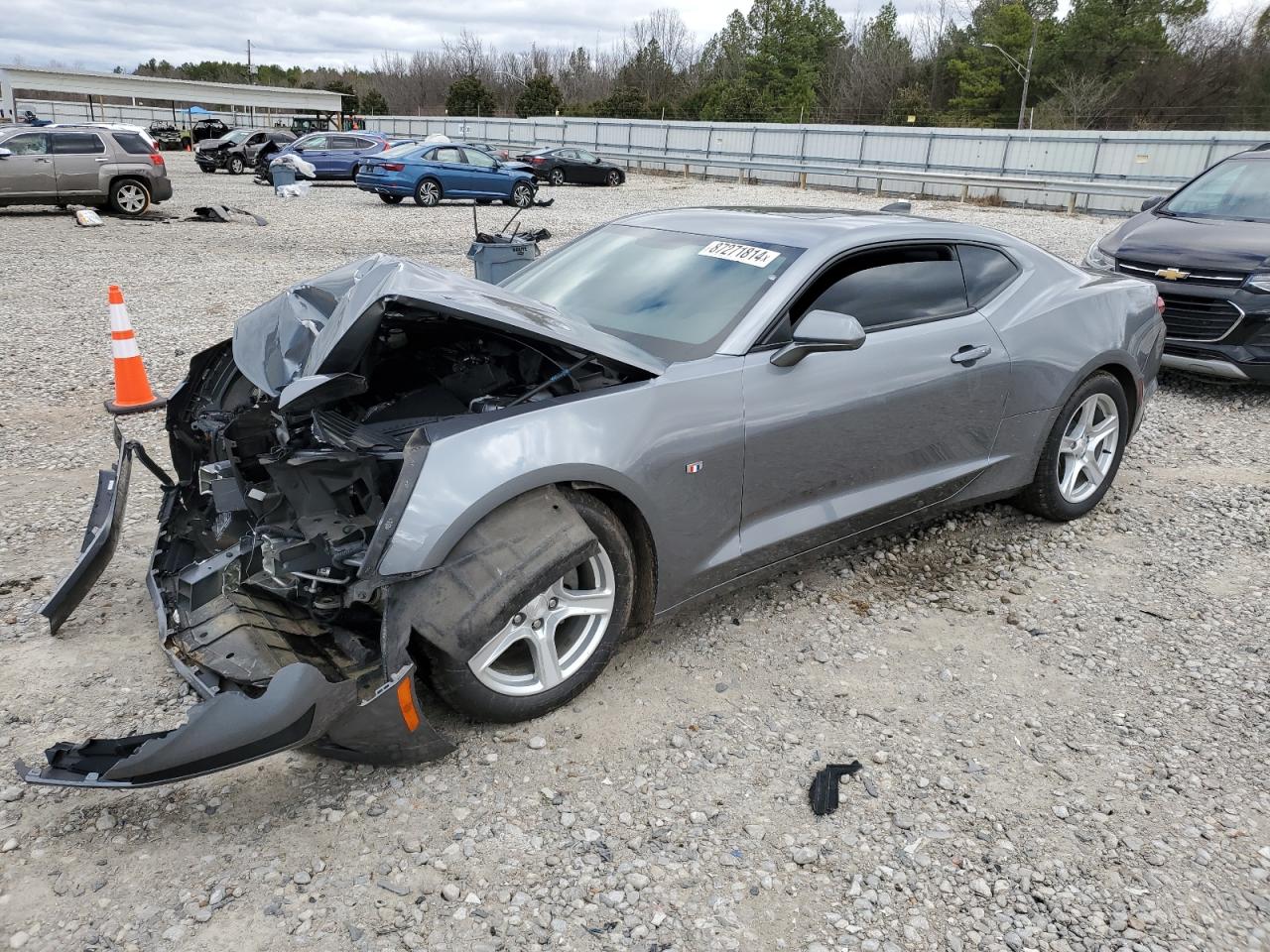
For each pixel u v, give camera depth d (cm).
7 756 282
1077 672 353
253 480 364
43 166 1714
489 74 11081
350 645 295
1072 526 485
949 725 318
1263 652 369
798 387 346
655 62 9156
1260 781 293
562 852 254
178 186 2577
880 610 395
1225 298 686
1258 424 666
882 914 238
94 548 337
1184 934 235
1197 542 469
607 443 296
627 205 2359
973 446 421
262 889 237
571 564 281
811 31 8181
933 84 7231
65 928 222
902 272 396
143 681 323
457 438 275
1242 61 6091
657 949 224
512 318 296
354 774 281
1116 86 6166
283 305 354
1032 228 1931
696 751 298
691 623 377
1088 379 462
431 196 2202
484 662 284
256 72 13975
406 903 234
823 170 3047
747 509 345
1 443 568
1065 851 262
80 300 1009
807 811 274
